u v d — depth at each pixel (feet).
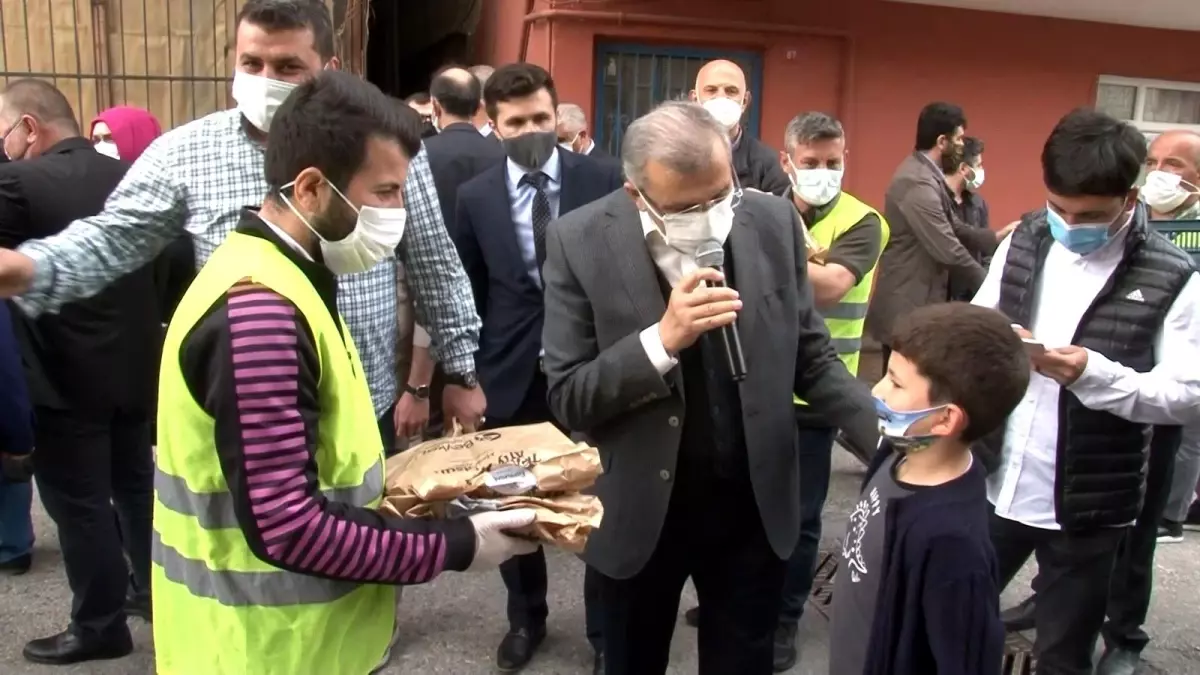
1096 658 10.64
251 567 4.64
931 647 5.51
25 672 9.89
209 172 7.25
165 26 18.37
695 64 21.59
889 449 6.28
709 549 6.84
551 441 5.31
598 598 7.36
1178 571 12.91
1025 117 24.16
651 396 6.17
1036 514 7.85
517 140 10.21
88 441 9.48
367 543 4.43
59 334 9.05
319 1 8.59
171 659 4.99
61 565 12.34
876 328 16.87
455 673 10.21
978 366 5.54
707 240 6.03
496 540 4.83
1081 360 7.12
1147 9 23.47
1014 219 24.68
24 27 17.47
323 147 4.56
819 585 12.16
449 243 8.63
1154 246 7.53
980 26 23.20
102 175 9.16
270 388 4.25
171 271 9.95
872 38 22.41
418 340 10.75
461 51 26.40
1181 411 7.29
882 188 23.27
